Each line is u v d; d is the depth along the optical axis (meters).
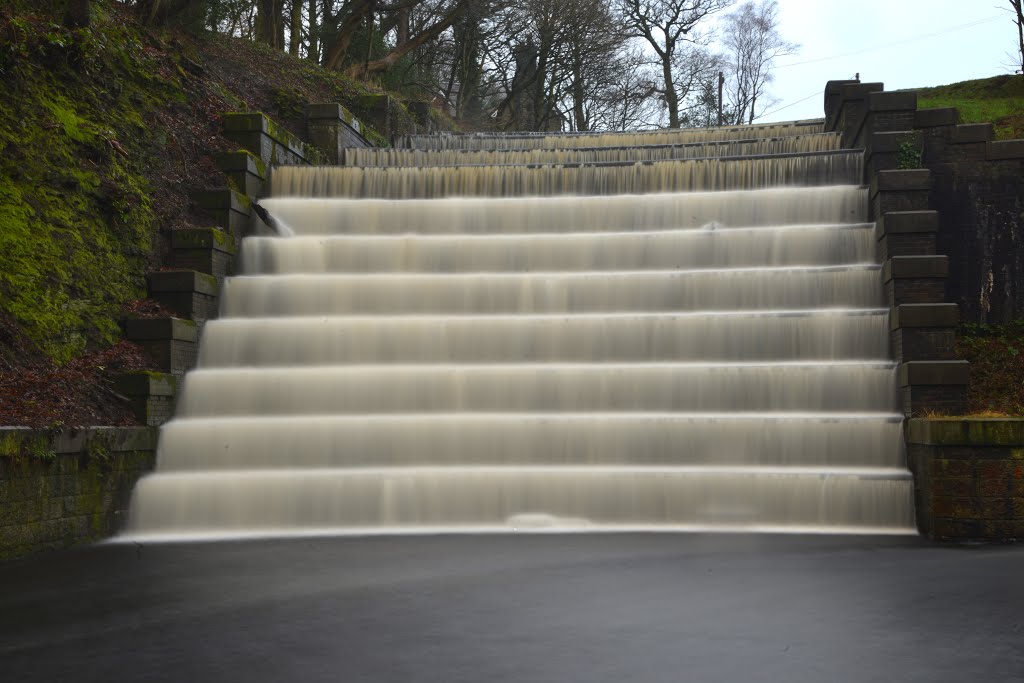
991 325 16.84
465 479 13.45
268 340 16.14
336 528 13.30
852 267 16.31
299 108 24.38
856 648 7.48
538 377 14.98
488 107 61.38
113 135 16.92
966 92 25.19
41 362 13.52
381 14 46.16
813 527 13.14
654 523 13.33
